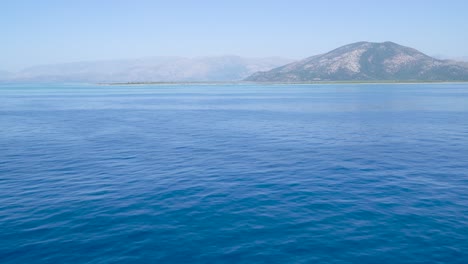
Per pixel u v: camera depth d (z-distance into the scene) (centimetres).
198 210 2066
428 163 3212
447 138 4619
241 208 2094
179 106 10750
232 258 1530
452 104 10331
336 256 1541
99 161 3391
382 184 2558
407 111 8400
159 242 1675
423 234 1731
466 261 1491
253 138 4753
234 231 1786
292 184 2573
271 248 1612
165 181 2675
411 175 2803
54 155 3688
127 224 1873
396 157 3484
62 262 1508
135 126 6131
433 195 2298
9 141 4612
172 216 1978
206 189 2466
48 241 1688
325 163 3244
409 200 2206
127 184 2605
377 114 7775
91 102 12950
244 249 1605
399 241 1664
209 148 4044
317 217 1950
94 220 1927
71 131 5544
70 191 2441
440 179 2680
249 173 2900
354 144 4234
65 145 4297
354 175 2814
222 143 4375
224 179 2722
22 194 2375
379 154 3634
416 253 1556
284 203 2172
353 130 5431
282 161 3341
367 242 1659
